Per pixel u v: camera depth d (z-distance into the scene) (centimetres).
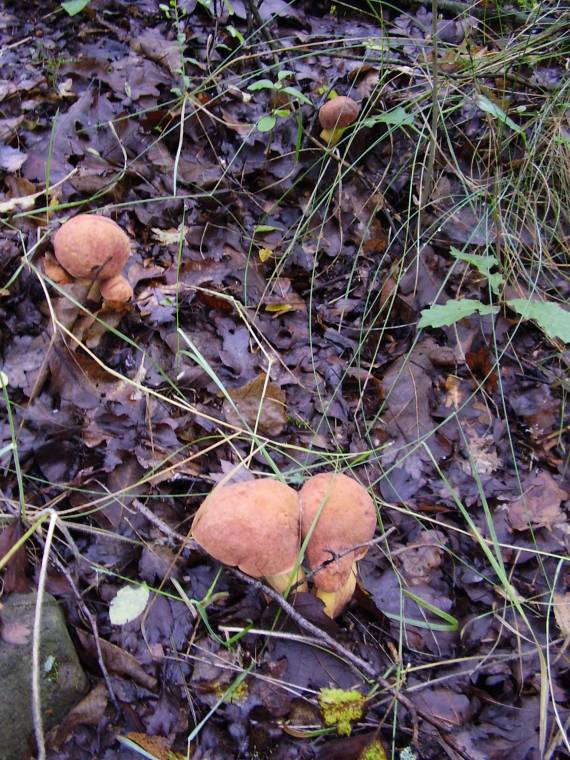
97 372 44
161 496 40
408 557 41
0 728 29
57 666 31
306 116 65
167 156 59
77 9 56
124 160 58
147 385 46
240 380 48
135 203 54
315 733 33
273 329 53
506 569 41
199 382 47
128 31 69
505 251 56
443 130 64
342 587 35
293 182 61
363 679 34
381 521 41
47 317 45
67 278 47
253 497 33
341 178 60
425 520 43
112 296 46
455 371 52
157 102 63
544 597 40
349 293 56
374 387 51
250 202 60
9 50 65
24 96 60
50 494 39
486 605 40
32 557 35
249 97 66
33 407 42
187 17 72
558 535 43
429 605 38
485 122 65
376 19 81
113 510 39
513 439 49
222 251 56
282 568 33
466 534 42
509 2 80
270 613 35
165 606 36
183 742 32
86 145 58
